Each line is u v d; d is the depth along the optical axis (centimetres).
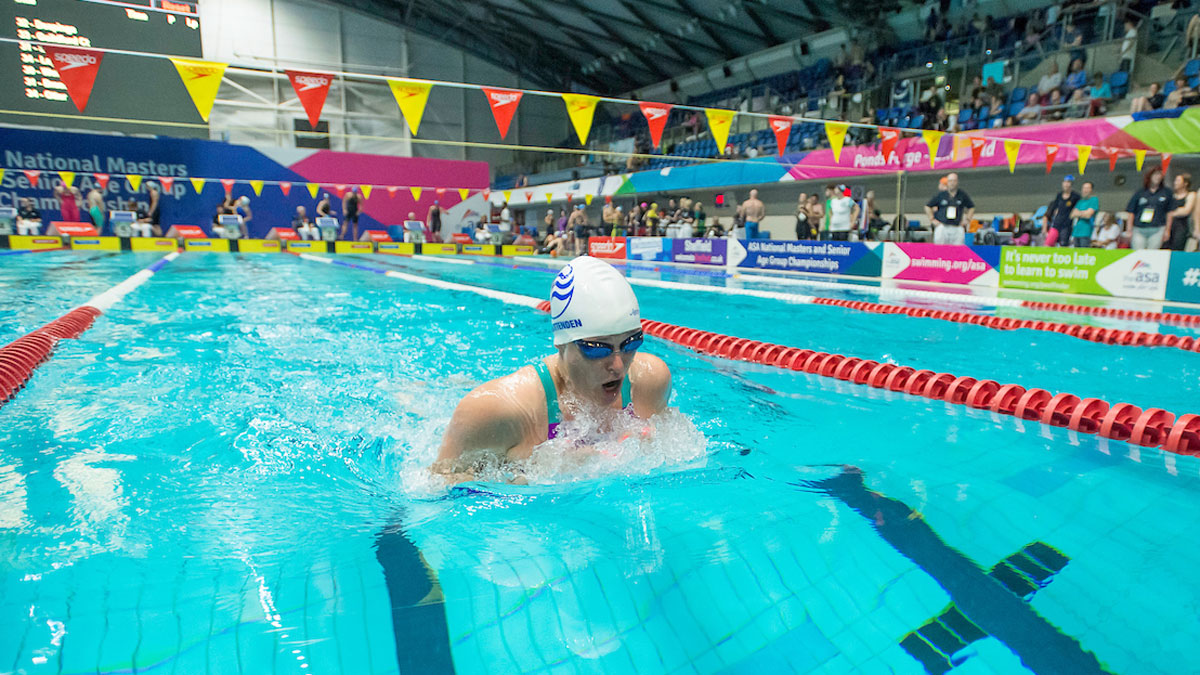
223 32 2041
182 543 145
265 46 2094
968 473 198
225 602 120
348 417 254
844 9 1658
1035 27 1289
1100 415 254
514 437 169
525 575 130
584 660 106
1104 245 924
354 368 344
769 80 1973
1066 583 133
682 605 122
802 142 1579
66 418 247
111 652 106
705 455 206
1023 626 118
